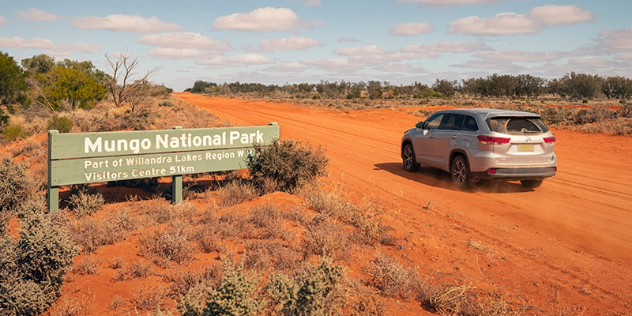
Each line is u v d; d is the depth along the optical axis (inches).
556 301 187.9
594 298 192.2
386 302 179.3
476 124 402.9
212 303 134.1
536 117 401.7
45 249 172.4
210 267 194.1
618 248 257.9
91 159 297.4
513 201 367.9
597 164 573.3
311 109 2032.5
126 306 165.9
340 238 239.0
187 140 335.9
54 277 171.3
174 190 333.4
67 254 176.9
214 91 5866.1
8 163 321.7
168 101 1519.4
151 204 313.3
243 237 243.0
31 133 670.5
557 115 1243.8
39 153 491.2
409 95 4266.7
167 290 178.4
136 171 315.3
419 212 325.7
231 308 130.8
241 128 361.1
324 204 301.3
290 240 238.1
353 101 2962.6
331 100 3154.5
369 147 721.0
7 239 188.5
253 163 361.7
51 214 259.4
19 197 310.0
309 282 142.6
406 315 170.4
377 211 314.0
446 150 436.1
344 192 382.0
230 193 332.8
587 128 978.7
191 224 262.5
